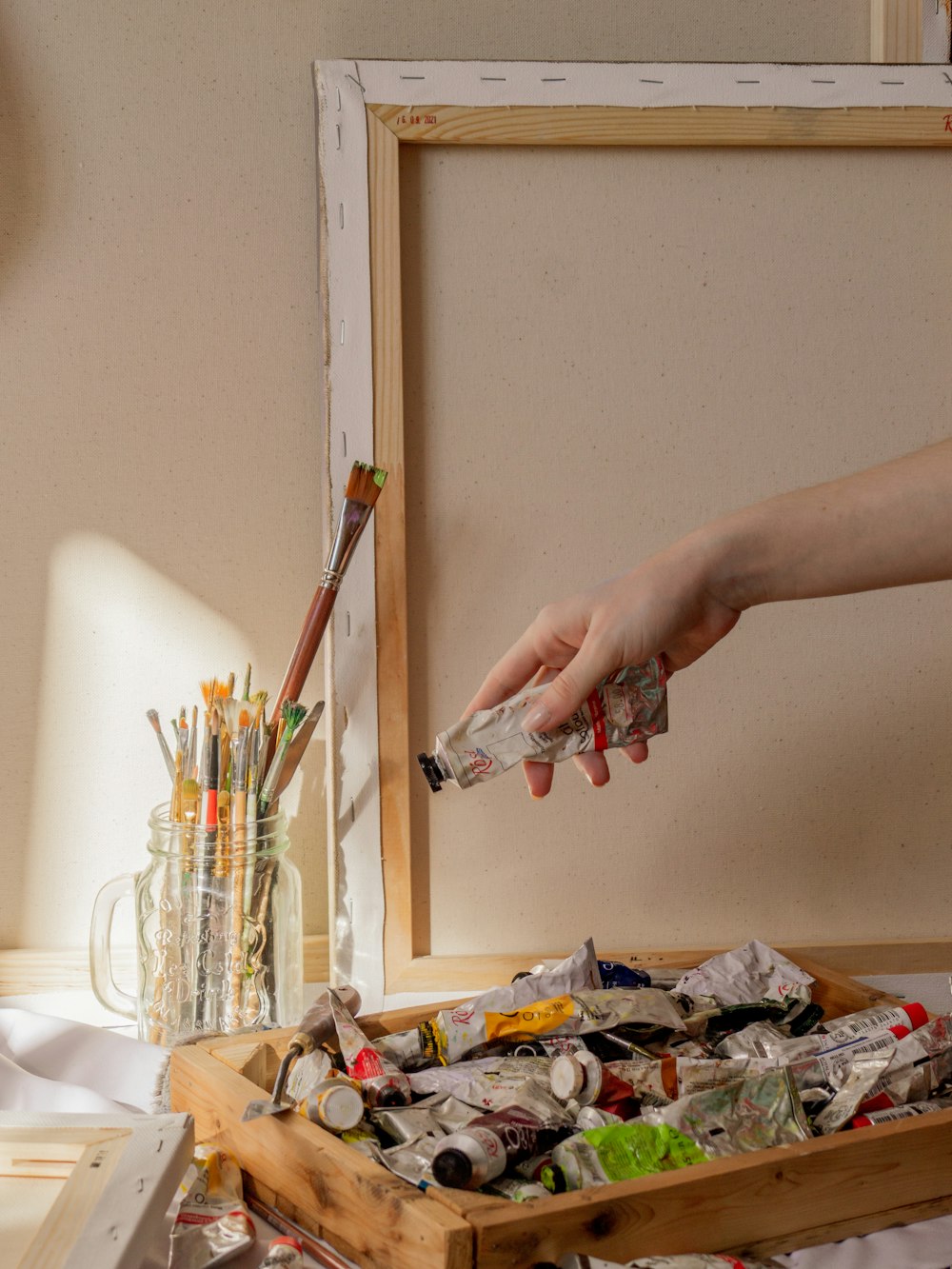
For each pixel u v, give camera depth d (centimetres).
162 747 80
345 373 84
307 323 89
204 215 87
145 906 77
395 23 88
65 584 88
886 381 89
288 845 79
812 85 86
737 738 90
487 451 87
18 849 89
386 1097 61
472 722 65
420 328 86
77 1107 65
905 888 92
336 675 85
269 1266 49
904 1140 56
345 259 84
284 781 80
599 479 88
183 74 86
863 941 91
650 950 88
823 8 91
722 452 88
